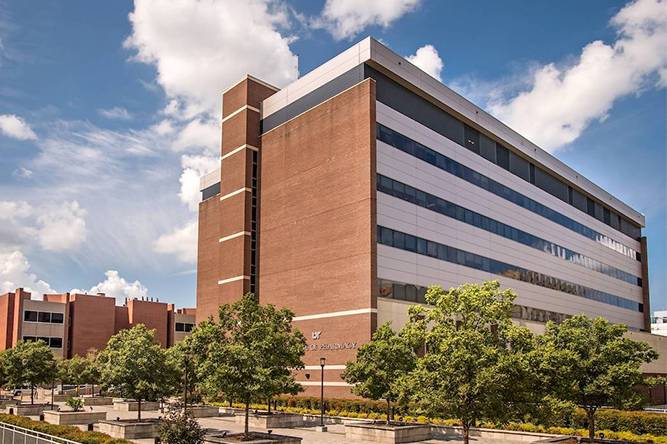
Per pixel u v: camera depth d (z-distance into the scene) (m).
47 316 101.12
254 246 61.38
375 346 35.78
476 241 59.81
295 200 56.66
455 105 59.12
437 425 36.72
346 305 49.16
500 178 65.75
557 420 26.39
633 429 32.78
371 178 48.84
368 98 50.06
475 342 21.77
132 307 110.44
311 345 51.88
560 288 74.25
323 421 41.53
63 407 55.22
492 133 64.19
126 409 56.00
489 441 33.03
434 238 54.56
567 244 78.12
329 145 53.62
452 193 57.84
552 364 26.92
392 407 41.50
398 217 51.19
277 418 40.66
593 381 27.48
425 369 22.58
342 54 53.75
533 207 71.38
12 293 99.44
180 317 116.56
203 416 47.94
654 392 70.88
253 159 62.78
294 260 55.59
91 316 105.00
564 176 78.00
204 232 76.56
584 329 28.91
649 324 100.00
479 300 22.69
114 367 36.59
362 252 48.41
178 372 38.41
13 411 50.09
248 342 30.05
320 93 55.78
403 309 49.75
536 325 67.44
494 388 21.09
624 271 95.44
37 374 52.75
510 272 64.44
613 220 94.75
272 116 61.97
